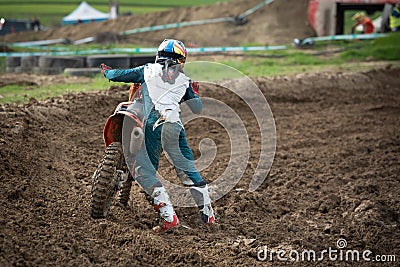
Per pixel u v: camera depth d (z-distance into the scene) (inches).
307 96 1860.2
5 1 5433.1
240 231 928.9
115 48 2810.0
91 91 1636.3
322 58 2647.6
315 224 975.6
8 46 2881.4
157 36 3425.2
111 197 863.1
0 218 816.9
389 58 2630.4
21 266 716.7
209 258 816.3
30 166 1015.0
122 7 5034.5
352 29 3284.9
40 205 901.8
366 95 1932.8
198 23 3513.8
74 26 3757.4
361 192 1105.4
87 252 783.1
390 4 3142.2
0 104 1307.8
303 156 1311.5
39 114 1264.8
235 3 3735.2
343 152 1341.0
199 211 949.2
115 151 850.1
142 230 879.1
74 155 1145.4
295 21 3415.4
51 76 2086.6
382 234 927.7
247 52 2763.3
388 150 1371.8
